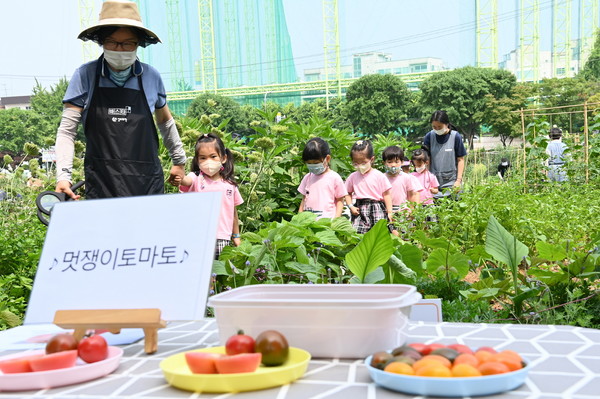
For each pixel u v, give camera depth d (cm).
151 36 332
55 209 136
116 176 338
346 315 111
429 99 7644
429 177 707
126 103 338
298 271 338
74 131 339
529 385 91
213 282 332
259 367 103
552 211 552
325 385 95
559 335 123
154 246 125
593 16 9781
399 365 92
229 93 10412
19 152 8025
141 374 106
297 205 583
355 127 8012
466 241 503
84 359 108
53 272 129
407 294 117
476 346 117
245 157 599
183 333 142
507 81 7444
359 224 579
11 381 98
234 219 421
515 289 310
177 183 388
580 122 6500
